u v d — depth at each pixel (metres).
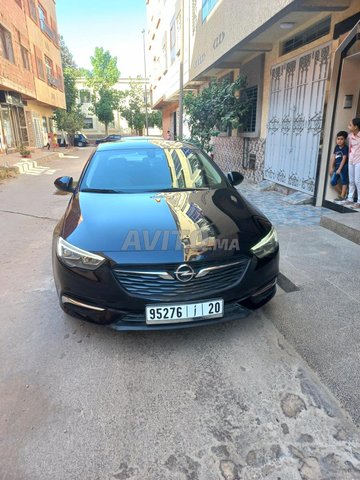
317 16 6.18
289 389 2.33
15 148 19.34
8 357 2.70
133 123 43.47
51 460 1.86
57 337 2.94
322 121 6.25
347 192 6.30
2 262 4.68
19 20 17.61
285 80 7.75
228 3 7.94
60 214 7.32
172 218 2.92
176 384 2.39
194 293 2.50
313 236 4.88
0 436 2.01
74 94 38.69
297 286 3.51
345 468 1.79
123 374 2.49
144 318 2.54
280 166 8.23
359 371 2.41
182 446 1.93
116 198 3.37
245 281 2.63
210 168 4.10
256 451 1.90
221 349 2.75
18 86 16.91
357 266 3.90
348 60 5.76
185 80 14.01
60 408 2.20
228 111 9.96
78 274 2.57
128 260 2.47
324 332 2.84
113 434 2.01
